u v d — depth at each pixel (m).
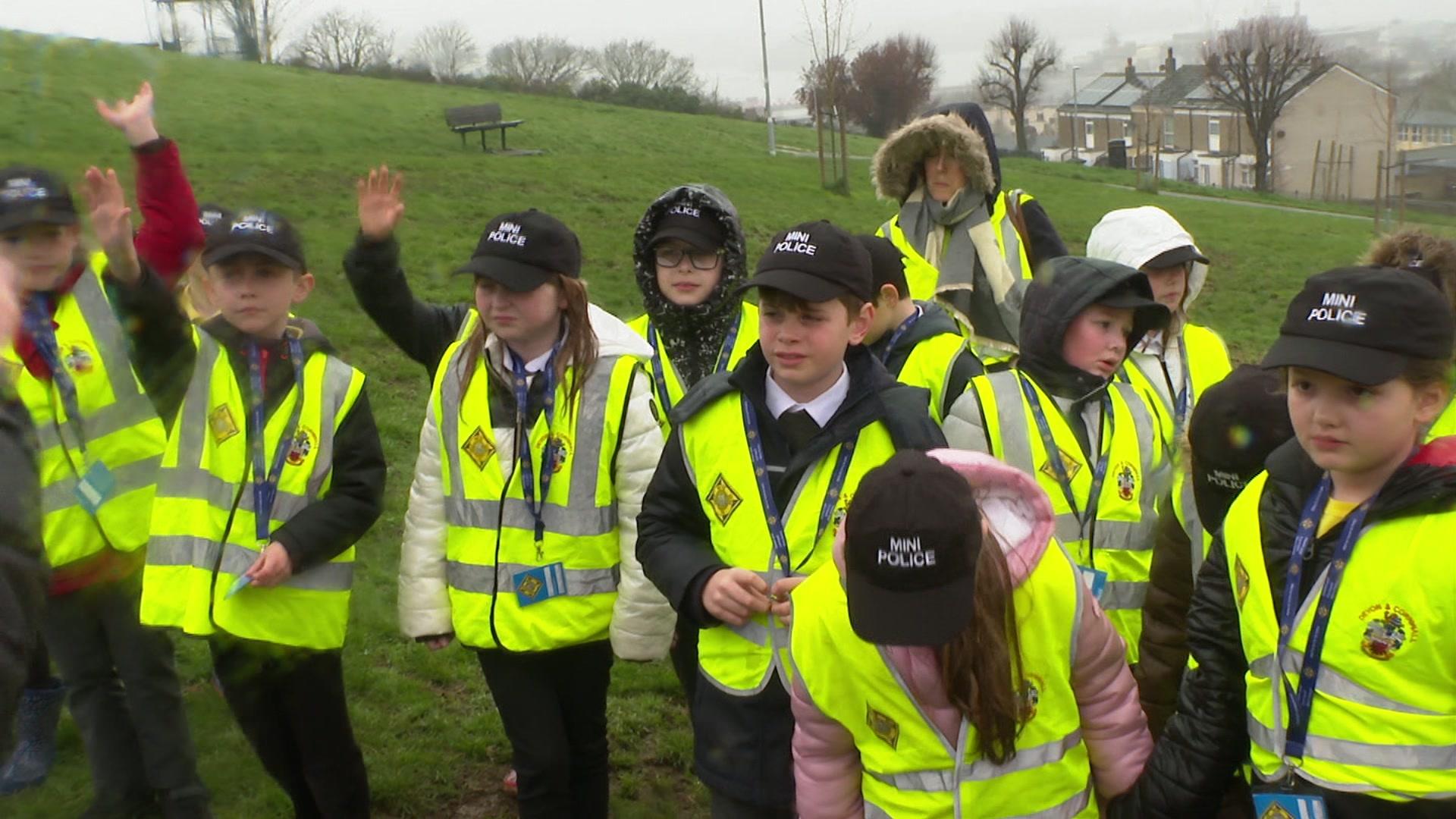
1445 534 2.26
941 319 4.18
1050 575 2.60
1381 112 52.00
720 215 4.13
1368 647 2.32
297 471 3.80
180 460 3.81
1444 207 33.62
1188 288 4.65
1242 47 54.19
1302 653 2.42
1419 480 2.31
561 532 3.67
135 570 4.04
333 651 3.91
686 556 3.27
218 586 3.72
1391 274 2.32
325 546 3.76
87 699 4.07
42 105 18.02
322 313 10.83
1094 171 42.41
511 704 3.73
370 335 10.43
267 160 18.66
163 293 3.75
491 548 3.70
